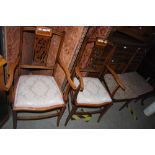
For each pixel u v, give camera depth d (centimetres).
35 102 159
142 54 284
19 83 171
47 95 168
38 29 156
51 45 204
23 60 208
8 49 165
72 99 187
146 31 250
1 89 148
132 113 279
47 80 185
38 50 172
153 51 305
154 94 288
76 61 197
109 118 253
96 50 200
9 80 140
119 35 249
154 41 265
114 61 269
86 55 213
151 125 273
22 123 199
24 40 186
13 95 159
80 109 248
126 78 262
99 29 199
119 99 223
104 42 190
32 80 178
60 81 228
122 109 279
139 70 341
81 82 169
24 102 155
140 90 252
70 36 181
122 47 247
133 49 260
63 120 221
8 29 149
